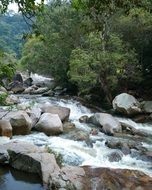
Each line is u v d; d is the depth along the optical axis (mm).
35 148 9883
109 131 14102
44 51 26250
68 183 7887
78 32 23734
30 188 8125
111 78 19797
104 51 19344
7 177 8672
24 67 33781
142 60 23875
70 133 13336
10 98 18203
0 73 6176
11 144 10078
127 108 18172
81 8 6105
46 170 8547
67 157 10461
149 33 22359
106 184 8109
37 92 28172
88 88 21062
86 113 19109
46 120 13312
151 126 16891
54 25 24469
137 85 23859
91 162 10383
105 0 6035
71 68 20219
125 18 21484
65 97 24203
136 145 12156
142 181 8445
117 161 10664
